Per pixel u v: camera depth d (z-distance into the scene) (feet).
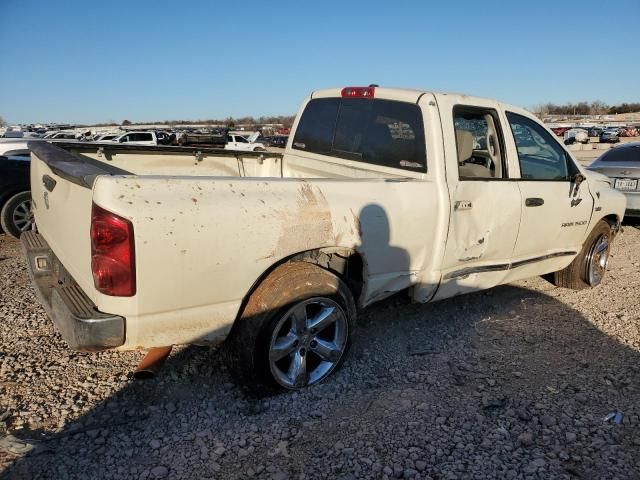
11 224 23.71
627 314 16.47
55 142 14.51
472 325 14.99
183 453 8.96
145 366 9.48
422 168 12.77
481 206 13.46
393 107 13.65
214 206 9.15
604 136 182.39
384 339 13.78
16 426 9.43
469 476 8.66
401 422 10.08
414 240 12.21
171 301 8.99
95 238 8.39
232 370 10.51
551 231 16.05
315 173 16.33
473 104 13.69
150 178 8.82
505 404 10.87
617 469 8.96
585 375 12.26
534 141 15.49
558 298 17.79
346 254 11.53
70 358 12.00
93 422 9.69
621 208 19.40
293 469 8.68
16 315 14.25
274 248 9.87
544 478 8.68
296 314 10.48
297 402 10.62
